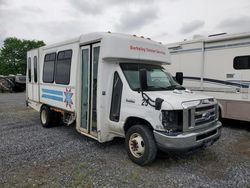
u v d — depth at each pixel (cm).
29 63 991
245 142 672
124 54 565
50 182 429
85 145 639
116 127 559
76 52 665
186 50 945
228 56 826
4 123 938
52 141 676
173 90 561
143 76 501
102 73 566
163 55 658
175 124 456
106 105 576
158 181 437
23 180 436
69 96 704
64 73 730
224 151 595
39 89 902
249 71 775
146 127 500
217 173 472
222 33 856
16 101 1741
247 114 786
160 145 464
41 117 880
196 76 919
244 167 500
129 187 414
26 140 686
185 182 434
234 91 814
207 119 506
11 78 2756
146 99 490
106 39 554
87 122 633
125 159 540
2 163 515
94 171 475
